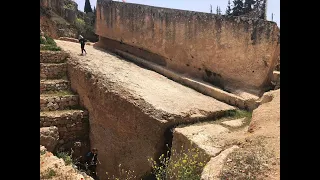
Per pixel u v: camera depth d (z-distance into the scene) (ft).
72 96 34.06
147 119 24.76
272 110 22.45
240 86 32.68
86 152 32.19
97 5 49.93
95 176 30.50
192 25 36.63
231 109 28.45
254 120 21.84
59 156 25.04
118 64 39.32
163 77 37.73
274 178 13.00
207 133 21.98
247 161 15.02
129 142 26.63
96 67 34.91
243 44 32.07
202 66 36.24
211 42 34.86
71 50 41.75
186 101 28.86
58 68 37.55
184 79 36.24
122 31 45.96
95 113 31.22
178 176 17.24
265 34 30.37
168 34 39.52
